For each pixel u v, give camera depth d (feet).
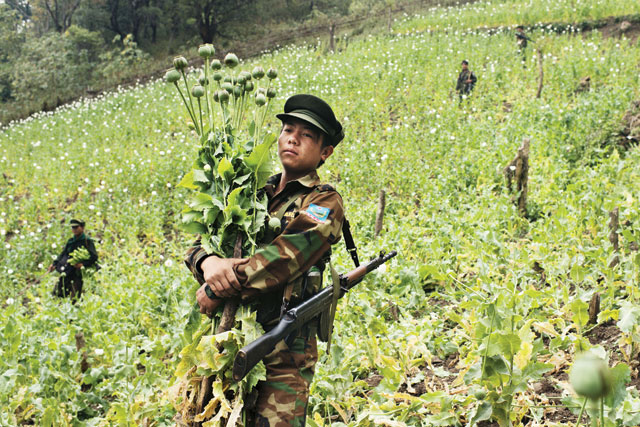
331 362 11.57
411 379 11.65
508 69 51.06
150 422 12.12
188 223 7.29
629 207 18.98
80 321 19.79
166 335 15.94
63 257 26.68
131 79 98.43
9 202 40.32
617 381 6.74
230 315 6.95
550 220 18.20
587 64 46.98
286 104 7.74
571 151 29.19
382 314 15.47
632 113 30.81
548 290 13.48
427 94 47.01
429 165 32.89
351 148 35.24
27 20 177.27
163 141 47.19
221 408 6.61
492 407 8.50
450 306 14.65
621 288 13.76
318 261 7.51
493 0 88.02
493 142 32.32
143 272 25.84
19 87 101.96
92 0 132.57
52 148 54.85
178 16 124.57
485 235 16.61
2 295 29.04
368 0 119.65
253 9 119.14
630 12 65.41
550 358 10.84
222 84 8.06
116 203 37.55
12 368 14.56
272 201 7.57
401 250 19.10
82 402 14.32
